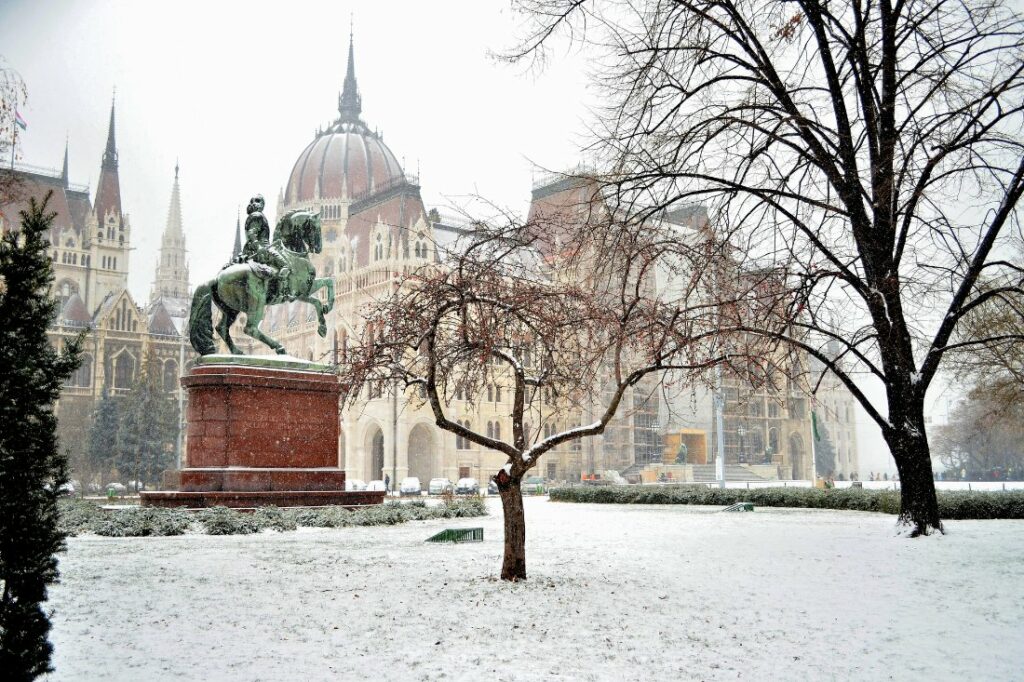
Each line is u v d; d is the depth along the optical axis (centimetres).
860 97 2081
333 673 908
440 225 10488
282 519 2480
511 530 1498
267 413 2848
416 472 10394
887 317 2134
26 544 741
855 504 3575
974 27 1912
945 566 1616
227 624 1141
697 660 980
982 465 13150
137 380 10931
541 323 1572
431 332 1449
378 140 14550
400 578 1510
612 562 1728
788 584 1453
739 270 2053
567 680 892
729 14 2153
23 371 759
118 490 9219
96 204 16212
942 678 917
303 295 3112
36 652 736
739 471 10375
